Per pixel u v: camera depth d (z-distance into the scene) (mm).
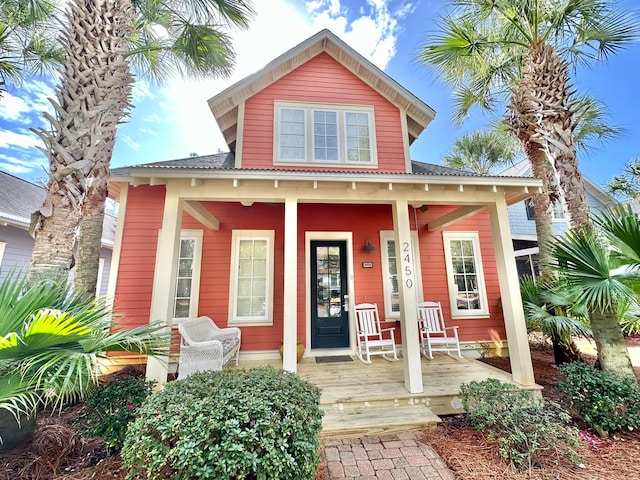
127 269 5273
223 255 5605
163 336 2727
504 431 2717
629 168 10398
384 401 3590
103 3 3498
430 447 2914
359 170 5891
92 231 4434
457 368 4699
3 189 7523
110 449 2662
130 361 5168
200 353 3721
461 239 6344
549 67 4391
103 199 4375
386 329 5707
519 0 4449
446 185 4152
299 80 6094
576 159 4246
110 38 3502
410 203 4406
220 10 4703
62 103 3236
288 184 3979
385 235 6078
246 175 3744
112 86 3471
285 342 3658
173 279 3691
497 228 4273
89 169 3219
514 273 4121
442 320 5676
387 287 5910
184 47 5078
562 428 2627
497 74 5770
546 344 6598
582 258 3484
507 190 4391
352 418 3297
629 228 3098
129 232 5379
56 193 3045
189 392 2240
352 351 5637
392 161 6059
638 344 7148
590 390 3096
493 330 6039
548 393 4074
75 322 2064
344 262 6047
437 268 6172
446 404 3662
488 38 5195
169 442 1970
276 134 5766
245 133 5707
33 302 2211
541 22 4613
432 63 5453
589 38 4660
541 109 4402
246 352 5340
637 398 2969
